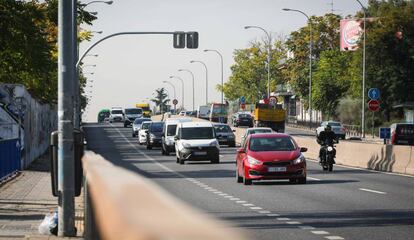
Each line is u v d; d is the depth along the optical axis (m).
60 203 19.27
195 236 2.74
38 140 71.25
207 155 65.56
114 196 3.23
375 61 138.50
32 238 18.66
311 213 26.23
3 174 43.16
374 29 137.75
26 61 59.91
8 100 54.78
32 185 40.06
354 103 148.12
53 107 99.25
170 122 85.06
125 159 74.75
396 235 19.98
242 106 167.00
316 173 50.38
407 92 136.88
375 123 141.62
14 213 26.31
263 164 40.12
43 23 60.59
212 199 32.31
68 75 19.67
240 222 23.64
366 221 23.45
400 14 135.88
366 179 44.09
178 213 2.95
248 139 42.53
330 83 172.38
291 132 156.88
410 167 50.12
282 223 23.23
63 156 19.28
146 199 3.11
